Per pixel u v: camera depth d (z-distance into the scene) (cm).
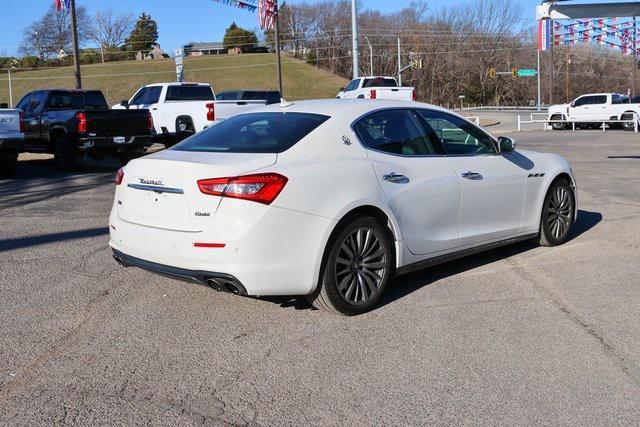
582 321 482
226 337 455
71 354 427
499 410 351
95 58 11100
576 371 399
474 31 9850
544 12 1505
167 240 461
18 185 1239
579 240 736
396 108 561
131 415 346
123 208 506
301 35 10944
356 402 361
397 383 384
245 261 437
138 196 490
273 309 511
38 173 1454
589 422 338
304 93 9000
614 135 2639
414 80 9906
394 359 417
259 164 457
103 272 620
